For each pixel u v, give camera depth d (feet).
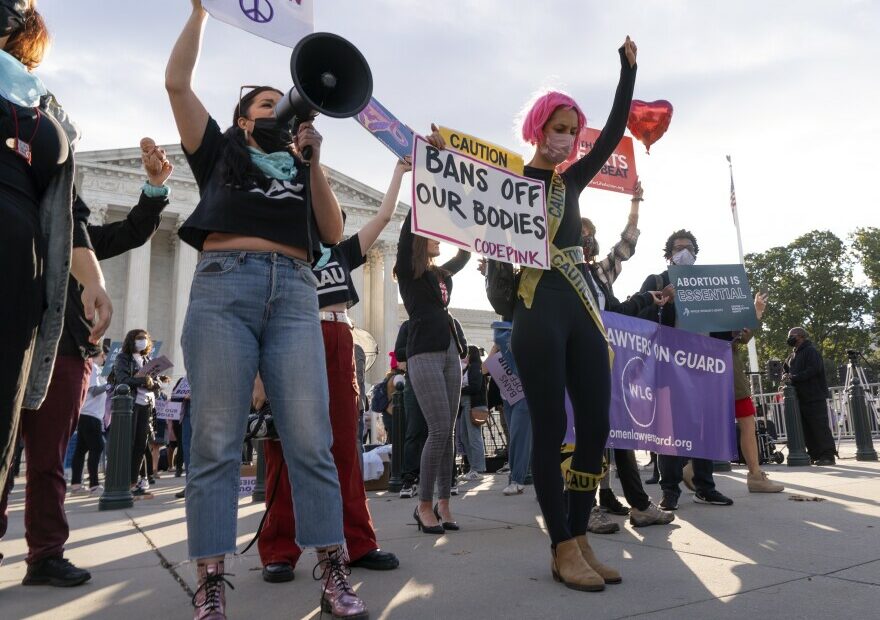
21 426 9.59
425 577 9.19
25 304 5.90
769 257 169.07
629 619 6.86
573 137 9.83
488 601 7.77
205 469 6.63
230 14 7.14
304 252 7.59
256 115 7.77
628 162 15.30
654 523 13.29
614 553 10.45
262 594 8.70
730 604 7.30
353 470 10.11
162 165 10.28
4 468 5.64
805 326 164.14
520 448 20.88
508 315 9.59
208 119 7.52
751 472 18.02
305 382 7.13
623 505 15.80
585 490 8.95
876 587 7.85
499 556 10.54
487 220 9.07
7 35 6.77
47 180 6.75
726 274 17.83
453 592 8.28
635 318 14.28
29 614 7.88
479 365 29.22
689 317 17.11
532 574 9.15
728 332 18.20
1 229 5.82
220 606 6.48
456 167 9.13
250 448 29.07
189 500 6.64
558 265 9.24
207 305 6.91
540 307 8.93
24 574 10.25
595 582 8.03
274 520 9.64
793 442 28.12
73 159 7.04
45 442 9.53
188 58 7.05
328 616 7.25
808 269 165.17
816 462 28.55
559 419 8.68
